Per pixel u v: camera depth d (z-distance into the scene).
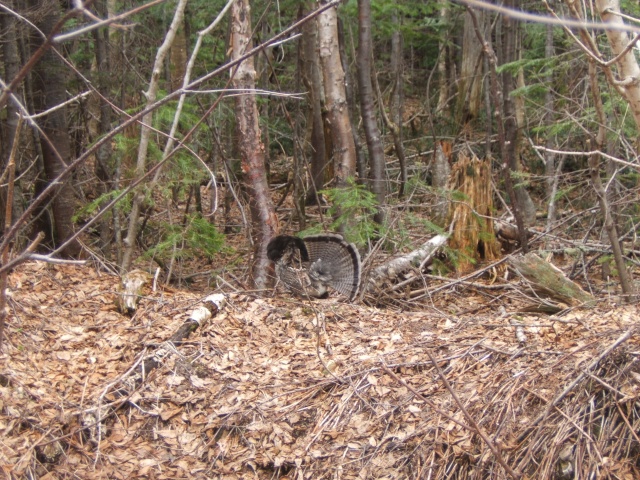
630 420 4.75
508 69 9.77
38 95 8.34
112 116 9.84
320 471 4.88
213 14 11.98
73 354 5.64
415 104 19.02
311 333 6.08
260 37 11.67
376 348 5.82
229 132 10.98
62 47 8.58
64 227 8.01
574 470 4.54
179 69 11.49
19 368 5.32
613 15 4.47
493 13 14.77
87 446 4.95
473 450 4.79
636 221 9.68
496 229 9.97
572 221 10.77
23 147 8.79
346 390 5.35
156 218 9.41
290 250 6.72
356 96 15.55
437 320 6.36
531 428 4.78
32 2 7.79
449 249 8.77
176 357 5.62
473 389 5.18
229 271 8.38
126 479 4.80
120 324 6.04
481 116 16.06
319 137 12.33
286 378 5.53
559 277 7.14
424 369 5.50
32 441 4.81
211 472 4.92
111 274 7.00
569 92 10.12
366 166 13.96
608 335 5.45
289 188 12.60
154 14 10.92
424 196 11.47
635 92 4.51
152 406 5.27
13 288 6.21
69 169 2.87
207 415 5.25
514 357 5.40
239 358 5.74
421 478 4.72
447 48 18.97
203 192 12.65
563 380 5.04
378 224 8.55
